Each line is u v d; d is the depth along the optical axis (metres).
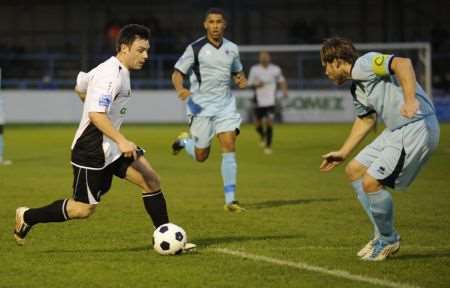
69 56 75.44
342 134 52.53
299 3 79.75
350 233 17.16
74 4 81.00
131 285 12.37
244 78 22.22
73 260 14.27
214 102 21.66
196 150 22.22
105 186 14.61
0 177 28.84
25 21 81.75
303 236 16.78
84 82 14.16
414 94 12.53
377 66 13.00
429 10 78.56
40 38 81.31
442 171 31.02
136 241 16.20
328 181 27.83
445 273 13.01
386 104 13.30
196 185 26.69
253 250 15.15
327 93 66.88
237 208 20.61
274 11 79.94
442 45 75.38
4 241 16.22
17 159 36.50
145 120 69.44
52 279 12.81
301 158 37.06
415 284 12.24
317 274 13.00
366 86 13.43
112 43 75.88
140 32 14.23
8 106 69.88
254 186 26.38
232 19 76.75
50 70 75.81
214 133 21.83
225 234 17.11
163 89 73.00
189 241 16.25
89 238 16.55
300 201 22.61
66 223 18.33
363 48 61.38
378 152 13.95
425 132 13.23
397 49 62.38
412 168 13.36
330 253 14.81
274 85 43.47
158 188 14.94
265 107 43.59
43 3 81.56
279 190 25.30
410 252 14.90
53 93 69.62
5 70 75.81
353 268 13.42
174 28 79.75
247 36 78.25
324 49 13.57
